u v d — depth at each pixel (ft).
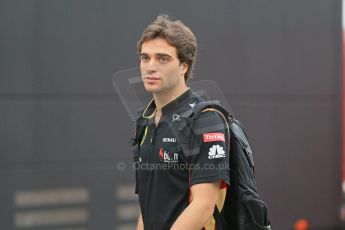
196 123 18.61
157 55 19.10
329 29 44.37
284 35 42.57
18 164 34.40
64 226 35.91
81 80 35.83
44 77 34.91
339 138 44.96
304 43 43.37
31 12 34.53
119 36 36.81
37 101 34.76
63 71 35.42
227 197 20.35
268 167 41.98
